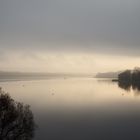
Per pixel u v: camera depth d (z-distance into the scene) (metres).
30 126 31.64
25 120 31.09
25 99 109.00
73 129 53.00
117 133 50.72
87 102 101.50
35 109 80.31
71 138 45.81
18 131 29.98
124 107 86.81
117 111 77.81
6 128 29.28
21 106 32.22
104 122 61.03
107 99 113.12
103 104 95.06
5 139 29.00
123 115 70.94
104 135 48.59
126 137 47.94
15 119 29.97
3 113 29.16
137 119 65.06
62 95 130.12
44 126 55.53
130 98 116.94
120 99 112.88
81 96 126.50
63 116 68.69
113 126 56.78
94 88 183.50
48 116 68.19
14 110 30.03
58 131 51.50
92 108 84.19
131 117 68.06
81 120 63.28
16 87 184.88
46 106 88.00
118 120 63.81
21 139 30.41
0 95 30.22
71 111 77.25
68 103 97.62
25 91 150.88
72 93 142.75
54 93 140.88
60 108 83.56
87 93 143.25
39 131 50.88
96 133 50.75
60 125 57.06
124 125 58.09
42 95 128.88
